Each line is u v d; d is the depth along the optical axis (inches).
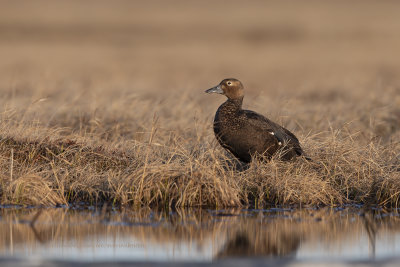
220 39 4411.9
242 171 890.1
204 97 1652.3
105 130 1103.6
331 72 2559.1
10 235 660.1
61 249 611.2
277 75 2536.9
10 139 909.2
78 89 1610.5
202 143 986.7
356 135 1090.7
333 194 862.5
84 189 837.2
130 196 825.5
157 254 600.1
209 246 630.5
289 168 882.8
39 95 1296.8
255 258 587.8
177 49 3735.2
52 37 4190.5
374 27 4813.0
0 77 2079.2
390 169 909.8
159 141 1007.0
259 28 5000.0
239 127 892.0
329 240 658.2
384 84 1868.8
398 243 647.8
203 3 7864.2
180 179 828.0
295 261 577.3
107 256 588.4
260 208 814.5
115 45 3890.3
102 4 7121.1
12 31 4377.5
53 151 901.2
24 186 807.1
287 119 1186.6
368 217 774.5
